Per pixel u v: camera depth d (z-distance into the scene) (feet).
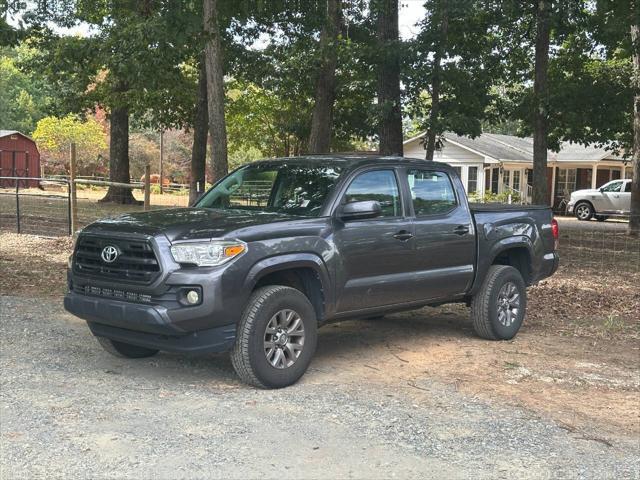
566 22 52.65
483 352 22.65
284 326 17.84
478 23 55.06
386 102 49.60
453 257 22.53
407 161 21.85
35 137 168.86
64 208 71.56
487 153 103.71
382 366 20.49
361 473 12.66
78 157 166.30
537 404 17.34
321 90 63.98
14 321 24.44
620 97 57.41
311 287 18.94
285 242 17.80
